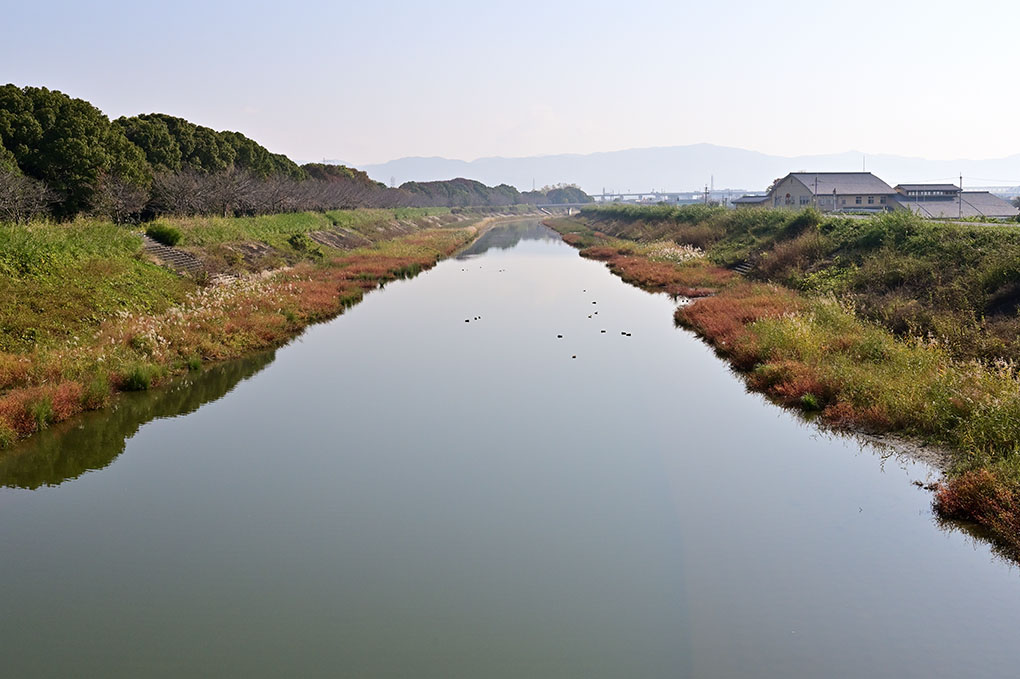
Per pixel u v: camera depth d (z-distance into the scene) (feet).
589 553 32.04
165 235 101.09
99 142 115.55
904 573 29.55
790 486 38.50
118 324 63.10
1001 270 60.85
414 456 44.01
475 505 37.04
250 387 59.06
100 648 25.08
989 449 36.96
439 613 27.45
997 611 26.81
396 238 225.15
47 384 50.01
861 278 79.97
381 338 79.61
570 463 42.80
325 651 25.09
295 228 157.89
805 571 29.96
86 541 32.94
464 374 63.87
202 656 24.71
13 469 41.37
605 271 148.46
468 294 114.62
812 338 60.03
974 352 50.14
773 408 52.47
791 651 24.79
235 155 192.03
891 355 53.26
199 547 32.50
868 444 43.75
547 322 89.45
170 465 42.24
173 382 59.06
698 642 25.40
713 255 139.85
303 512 36.19
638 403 54.70
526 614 27.37
